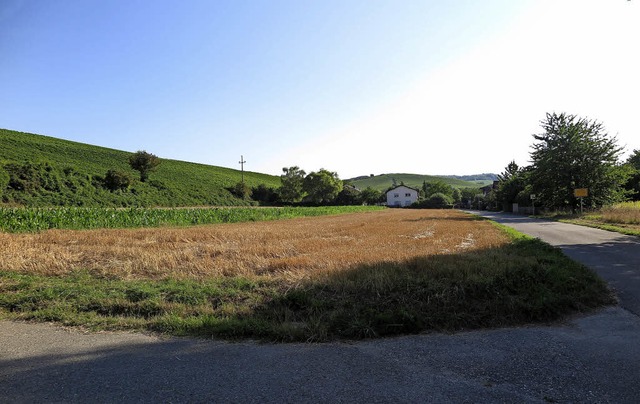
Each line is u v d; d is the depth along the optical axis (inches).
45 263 378.6
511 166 3432.6
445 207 4138.8
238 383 154.4
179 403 138.6
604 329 219.9
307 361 177.5
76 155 3132.4
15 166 1994.3
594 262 425.4
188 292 278.5
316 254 423.2
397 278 277.6
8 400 140.6
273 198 3966.5
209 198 3164.4
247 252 463.8
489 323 231.5
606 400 141.6
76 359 179.5
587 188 1569.9
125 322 233.0
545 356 182.1
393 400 141.1
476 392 147.3
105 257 434.9
